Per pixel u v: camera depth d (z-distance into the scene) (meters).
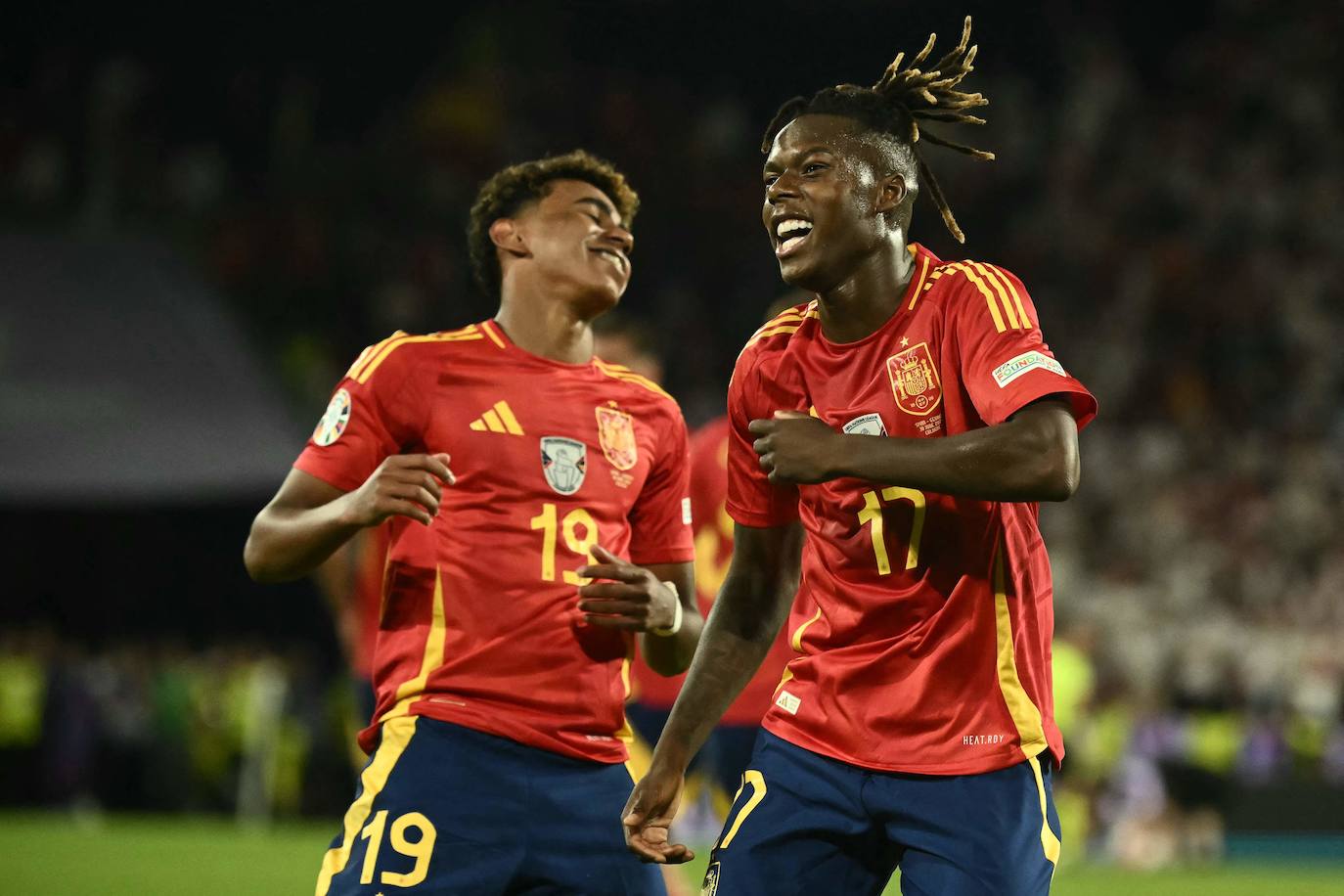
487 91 85.44
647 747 23.22
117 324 60.50
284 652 65.50
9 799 56.00
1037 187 83.44
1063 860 45.66
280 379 68.06
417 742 14.03
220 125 81.31
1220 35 88.94
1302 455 67.69
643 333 22.73
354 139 86.50
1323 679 52.84
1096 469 67.56
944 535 12.53
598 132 85.88
